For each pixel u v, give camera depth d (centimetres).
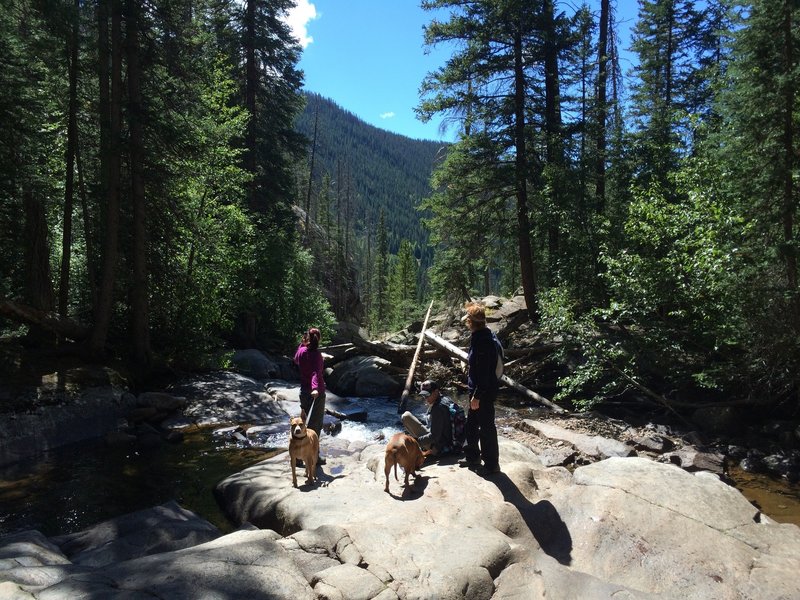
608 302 1409
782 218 907
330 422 1088
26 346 1203
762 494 749
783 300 891
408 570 398
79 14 1136
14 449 841
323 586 367
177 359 1451
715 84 1266
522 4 1655
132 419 1035
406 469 552
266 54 2217
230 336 2106
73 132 1347
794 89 830
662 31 2295
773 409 1038
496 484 562
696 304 1068
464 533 452
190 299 1519
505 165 1819
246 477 684
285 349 2227
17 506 656
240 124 1783
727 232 972
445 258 1934
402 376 1606
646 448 929
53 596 325
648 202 1191
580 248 1455
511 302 2220
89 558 470
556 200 1541
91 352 1218
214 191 1709
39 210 1330
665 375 1152
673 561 443
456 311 2200
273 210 2264
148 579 357
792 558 443
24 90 1177
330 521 497
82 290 1528
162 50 1309
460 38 1777
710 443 962
